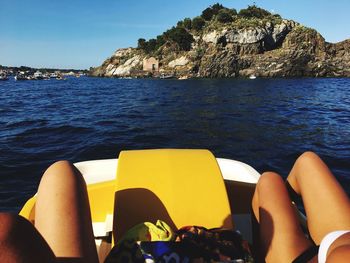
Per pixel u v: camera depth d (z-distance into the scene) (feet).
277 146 34.53
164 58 361.51
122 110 66.08
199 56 325.42
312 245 6.16
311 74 320.50
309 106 74.13
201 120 53.62
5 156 29.19
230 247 5.97
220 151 32.96
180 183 7.80
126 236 6.18
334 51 333.42
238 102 87.51
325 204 6.55
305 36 331.16
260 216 6.80
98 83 245.86
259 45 323.57
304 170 7.27
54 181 5.43
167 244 5.76
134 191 7.64
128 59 428.97
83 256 4.74
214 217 7.43
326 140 36.88
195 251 5.74
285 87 158.10
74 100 90.68
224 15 361.71
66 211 5.06
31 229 3.60
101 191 9.79
